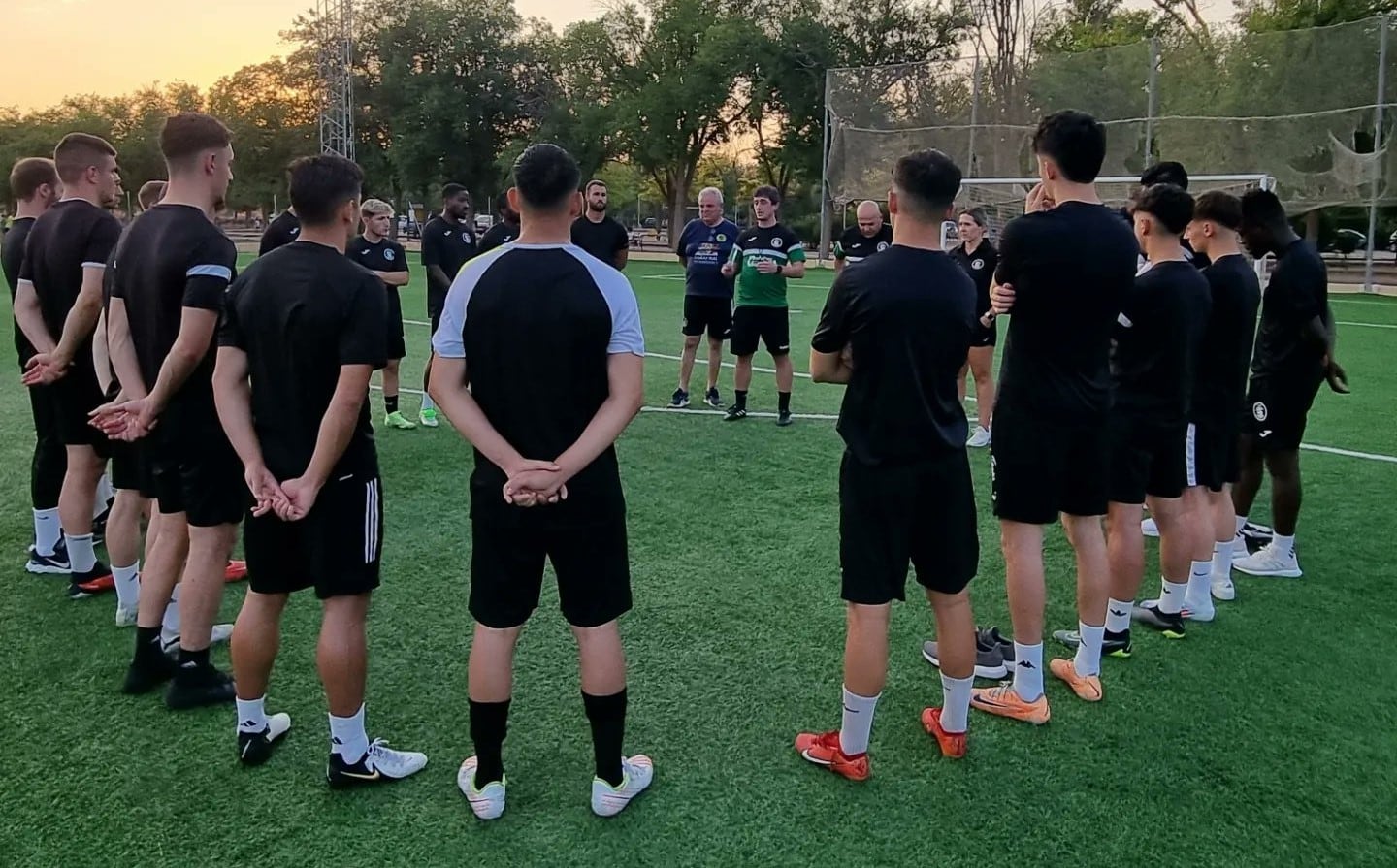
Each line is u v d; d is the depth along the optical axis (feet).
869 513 8.68
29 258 12.93
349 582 8.40
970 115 73.56
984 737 9.91
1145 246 11.16
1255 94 61.87
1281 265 13.92
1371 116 58.03
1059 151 9.38
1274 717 10.34
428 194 146.20
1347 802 8.75
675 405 27.61
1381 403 27.81
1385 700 10.71
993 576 14.82
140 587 10.59
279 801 8.61
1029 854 8.00
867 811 8.58
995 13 113.29
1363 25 57.88
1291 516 14.49
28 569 14.39
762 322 24.61
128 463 11.88
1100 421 9.82
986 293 22.41
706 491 18.93
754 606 13.26
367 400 8.49
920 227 8.55
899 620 12.89
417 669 11.25
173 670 10.76
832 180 81.46
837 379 9.05
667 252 127.95
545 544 7.88
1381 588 14.17
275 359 8.11
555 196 7.41
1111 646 11.78
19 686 10.76
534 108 141.28
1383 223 93.66
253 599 8.68
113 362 10.27
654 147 120.16
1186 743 9.80
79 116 176.24
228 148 10.30
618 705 8.24
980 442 23.66
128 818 8.31
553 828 8.29
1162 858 7.95
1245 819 8.50
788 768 9.27
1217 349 12.13
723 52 112.16
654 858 7.90
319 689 10.73
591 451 7.46
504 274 7.41
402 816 8.44
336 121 126.00
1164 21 101.04
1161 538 12.31
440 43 137.69
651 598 13.51
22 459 21.11
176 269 9.68
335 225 8.28
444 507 17.66
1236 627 12.78
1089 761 9.44
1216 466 12.42
